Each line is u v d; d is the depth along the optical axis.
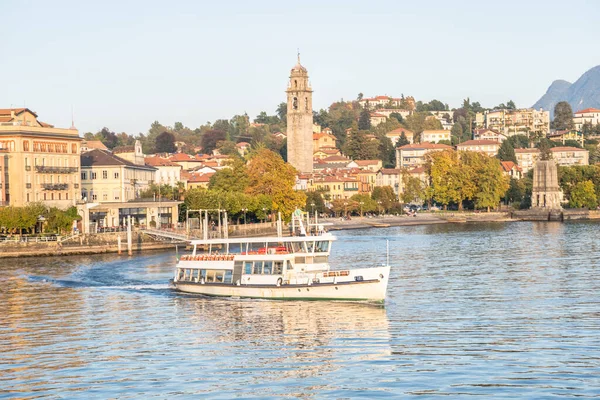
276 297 128.12
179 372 88.62
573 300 125.06
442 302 124.62
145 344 101.31
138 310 123.69
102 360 94.06
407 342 98.50
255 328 108.56
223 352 96.62
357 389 81.38
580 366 86.81
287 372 87.75
